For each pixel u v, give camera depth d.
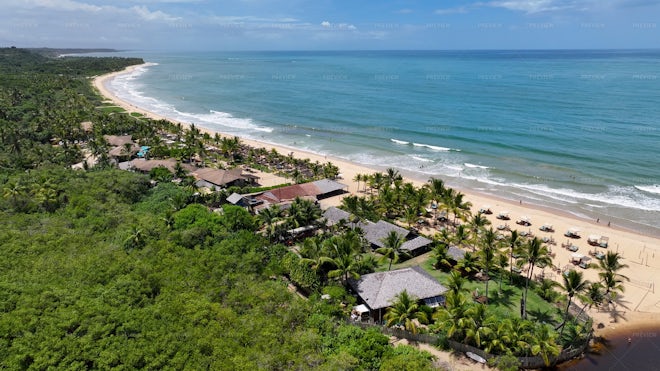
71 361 33.06
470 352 40.72
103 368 32.66
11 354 32.94
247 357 34.53
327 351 37.69
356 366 35.72
